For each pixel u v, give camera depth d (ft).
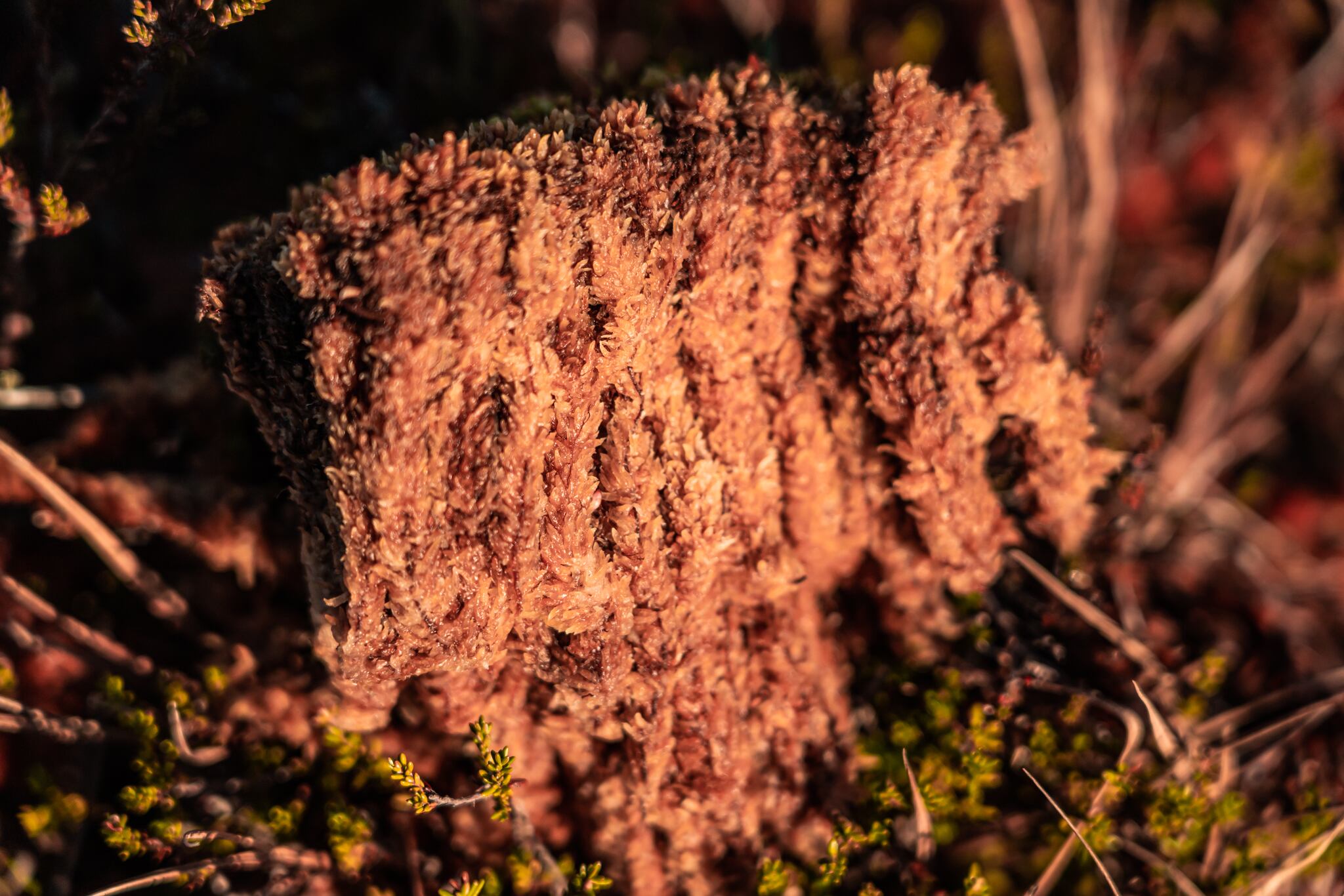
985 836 1.00
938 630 1.01
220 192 1.19
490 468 0.88
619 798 0.95
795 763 0.97
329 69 1.19
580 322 0.88
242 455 1.04
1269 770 1.04
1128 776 0.98
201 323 0.97
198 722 1.01
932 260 0.93
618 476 0.90
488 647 0.89
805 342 0.96
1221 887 0.99
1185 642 1.08
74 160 1.02
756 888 0.97
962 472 0.94
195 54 0.99
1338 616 1.19
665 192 0.89
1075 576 1.05
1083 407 0.97
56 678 1.04
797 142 0.92
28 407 1.11
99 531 1.03
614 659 0.91
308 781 1.00
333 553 0.91
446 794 0.98
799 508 0.95
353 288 0.85
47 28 1.03
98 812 1.01
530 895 0.96
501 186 0.86
